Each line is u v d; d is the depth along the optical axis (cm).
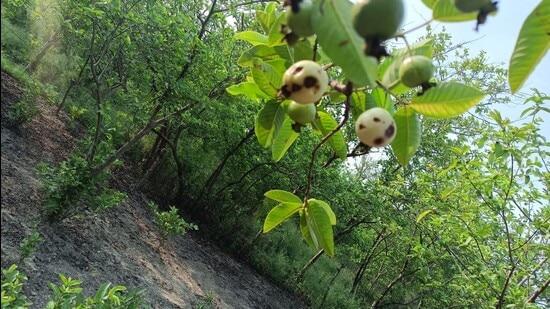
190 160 1111
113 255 604
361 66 86
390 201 980
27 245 393
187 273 752
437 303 991
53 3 788
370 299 1316
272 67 140
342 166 1096
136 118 716
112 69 898
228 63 816
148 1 675
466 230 524
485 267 500
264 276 1045
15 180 582
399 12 89
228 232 1057
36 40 950
